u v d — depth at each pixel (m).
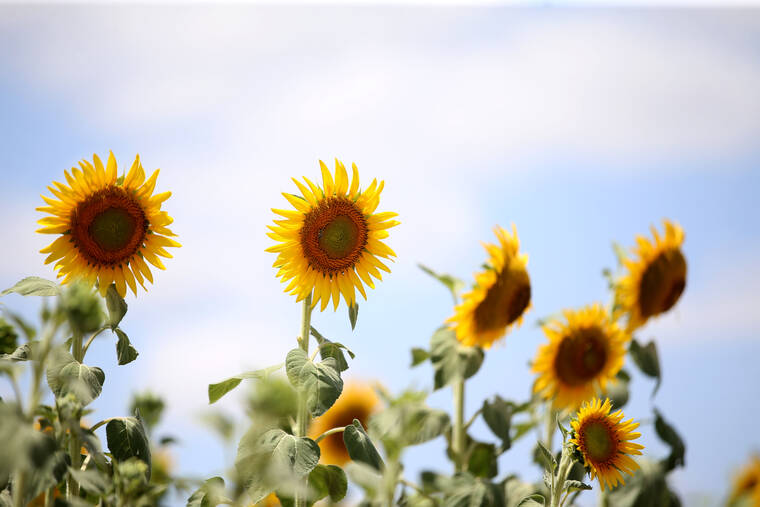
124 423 1.60
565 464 1.65
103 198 1.67
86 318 1.41
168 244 1.72
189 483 1.52
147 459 1.59
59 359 1.54
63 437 1.44
